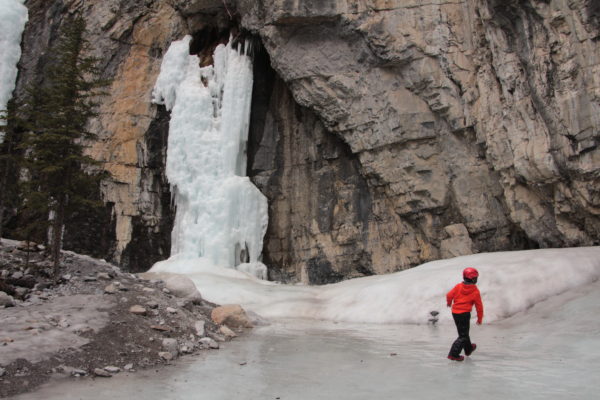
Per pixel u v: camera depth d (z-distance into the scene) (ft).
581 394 15.80
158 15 77.92
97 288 31.89
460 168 57.16
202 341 27.04
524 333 28.71
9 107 39.91
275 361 22.89
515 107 49.32
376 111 61.21
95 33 74.90
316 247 69.00
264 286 56.49
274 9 61.26
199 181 70.03
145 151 73.77
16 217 60.80
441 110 57.52
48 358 19.83
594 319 28.63
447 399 15.78
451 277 41.04
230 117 73.26
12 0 76.69
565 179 46.16
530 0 45.09
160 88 75.97
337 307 44.39
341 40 61.57
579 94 43.11
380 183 63.05
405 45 57.52
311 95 64.64
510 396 15.81
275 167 75.15
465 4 55.21
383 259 63.00
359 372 20.21
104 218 68.95
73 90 38.78
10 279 30.73
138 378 19.34
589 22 41.98
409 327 35.42
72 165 37.70
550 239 49.67
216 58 77.56
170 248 71.82
